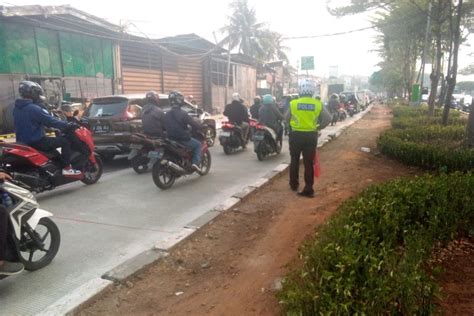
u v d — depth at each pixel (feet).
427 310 9.44
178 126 25.04
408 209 13.97
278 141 36.14
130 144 30.12
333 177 26.84
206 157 28.81
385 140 33.68
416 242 11.69
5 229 11.94
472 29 69.00
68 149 22.54
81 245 16.01
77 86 57.67
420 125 44.80
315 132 22.39
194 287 12.73
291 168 23.61
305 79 22.91
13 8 45.39
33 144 21.53
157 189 24.86
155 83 77.36
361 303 8.61
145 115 28.81
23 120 21.30
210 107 95.45
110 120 30.68
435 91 56.80
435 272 10.87
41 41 52.13
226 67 103.35
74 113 23.98
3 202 12.60
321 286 9.03
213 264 14.34
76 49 57.36
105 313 11.25
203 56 85.66
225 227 17.93
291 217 18.92
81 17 53.01
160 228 17.98
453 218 14.17
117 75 65.46
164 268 13.93
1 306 11.59
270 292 12.16
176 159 25.29
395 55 127.34
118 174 29.43
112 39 63.21
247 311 11.26
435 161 26.91
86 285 12.37
